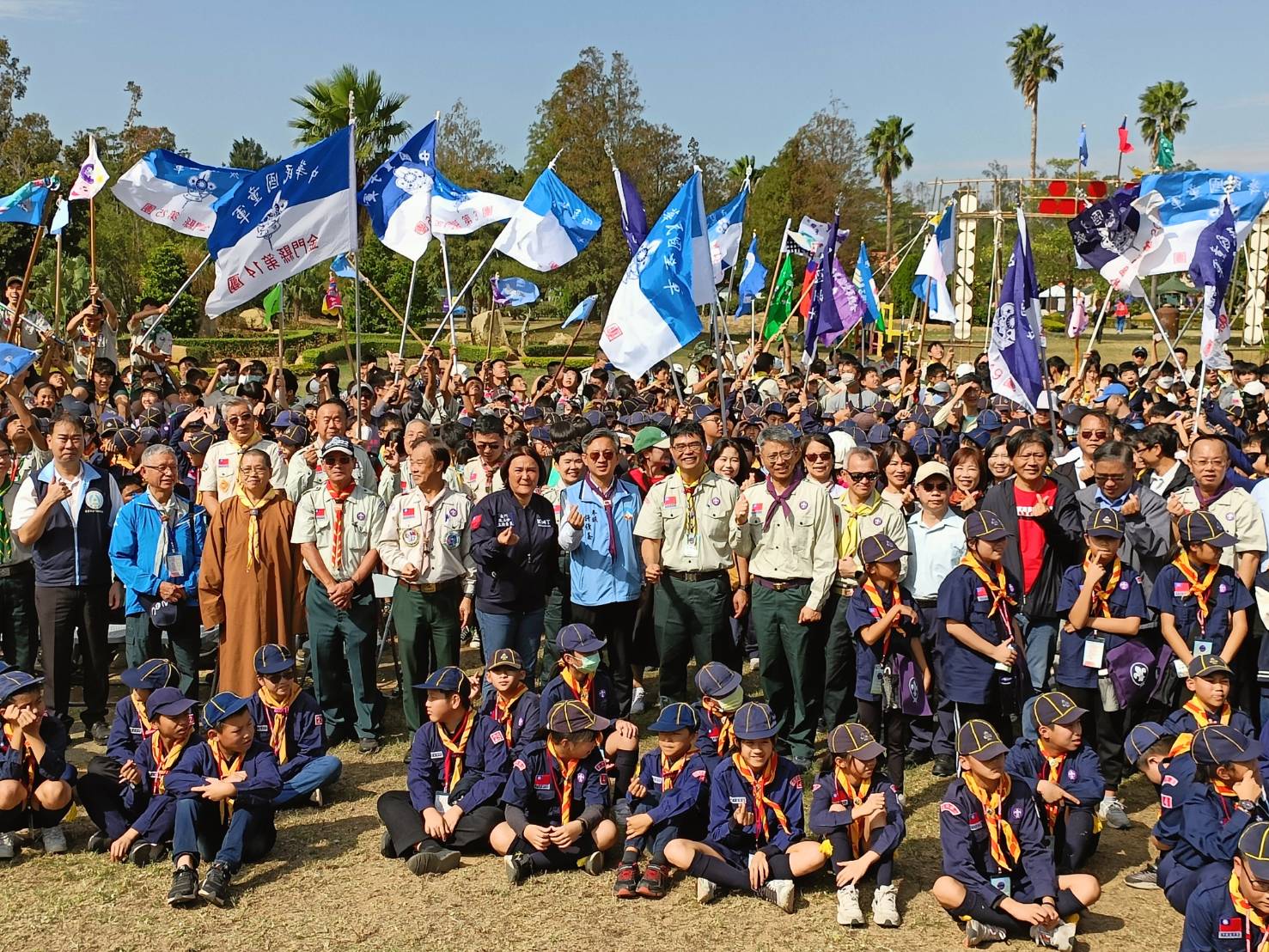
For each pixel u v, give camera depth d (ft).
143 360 62.08
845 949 21.03
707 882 22.80
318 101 155.53
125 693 35.47
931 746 29.07
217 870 23.00
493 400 56.85
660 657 30.78
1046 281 189.78
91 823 26.81
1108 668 26.07
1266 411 55.52
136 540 30.99
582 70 185.16
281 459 35.01
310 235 35.81
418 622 30.40
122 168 181.27
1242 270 130.00
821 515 28.40
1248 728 23.30
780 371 75.20
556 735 24.04
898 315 169.37
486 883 23.70
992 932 21.02
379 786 28.84
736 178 216.13
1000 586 26.02
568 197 49.42
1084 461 32.09
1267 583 27.09
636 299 34.65
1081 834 22.56
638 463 36.68
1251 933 18.56
